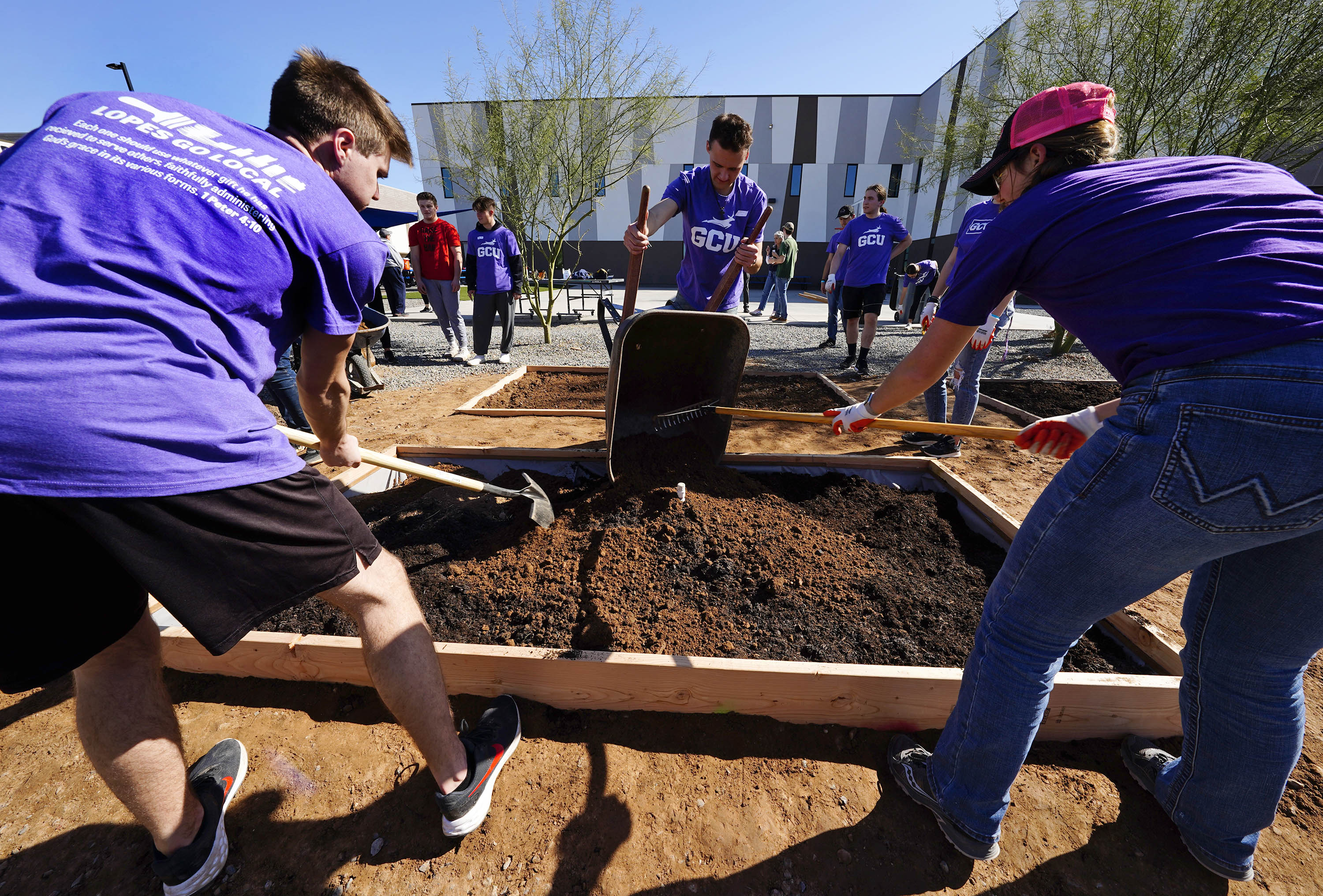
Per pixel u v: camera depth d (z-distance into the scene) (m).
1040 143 1.32
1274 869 1.49
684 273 3.87
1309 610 1.17
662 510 2.77
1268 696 1.28
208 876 1.38
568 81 9.00
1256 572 1.23
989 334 3.60
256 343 1.21
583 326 11.19
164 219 1.05
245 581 1.14
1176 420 1.00
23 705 1.89
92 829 1.54
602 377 6.29
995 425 4.86
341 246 1.25
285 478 1.18
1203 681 1.38
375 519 2.90
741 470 3.37
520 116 9.17
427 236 6.92
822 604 2.27
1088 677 1.74
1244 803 1.35
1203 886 1.45
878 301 6.13
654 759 1.74
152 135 1.12
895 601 2.29
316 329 1.35
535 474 3.36
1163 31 6.25
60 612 1.08
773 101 20.58
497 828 1.55
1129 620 2.10
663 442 3.19
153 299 1.02
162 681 1.35
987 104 8.69
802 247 22.72
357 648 1.87
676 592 2.30
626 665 1.79
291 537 1.18
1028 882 1.46
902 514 2.93
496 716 1.74
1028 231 1.21
